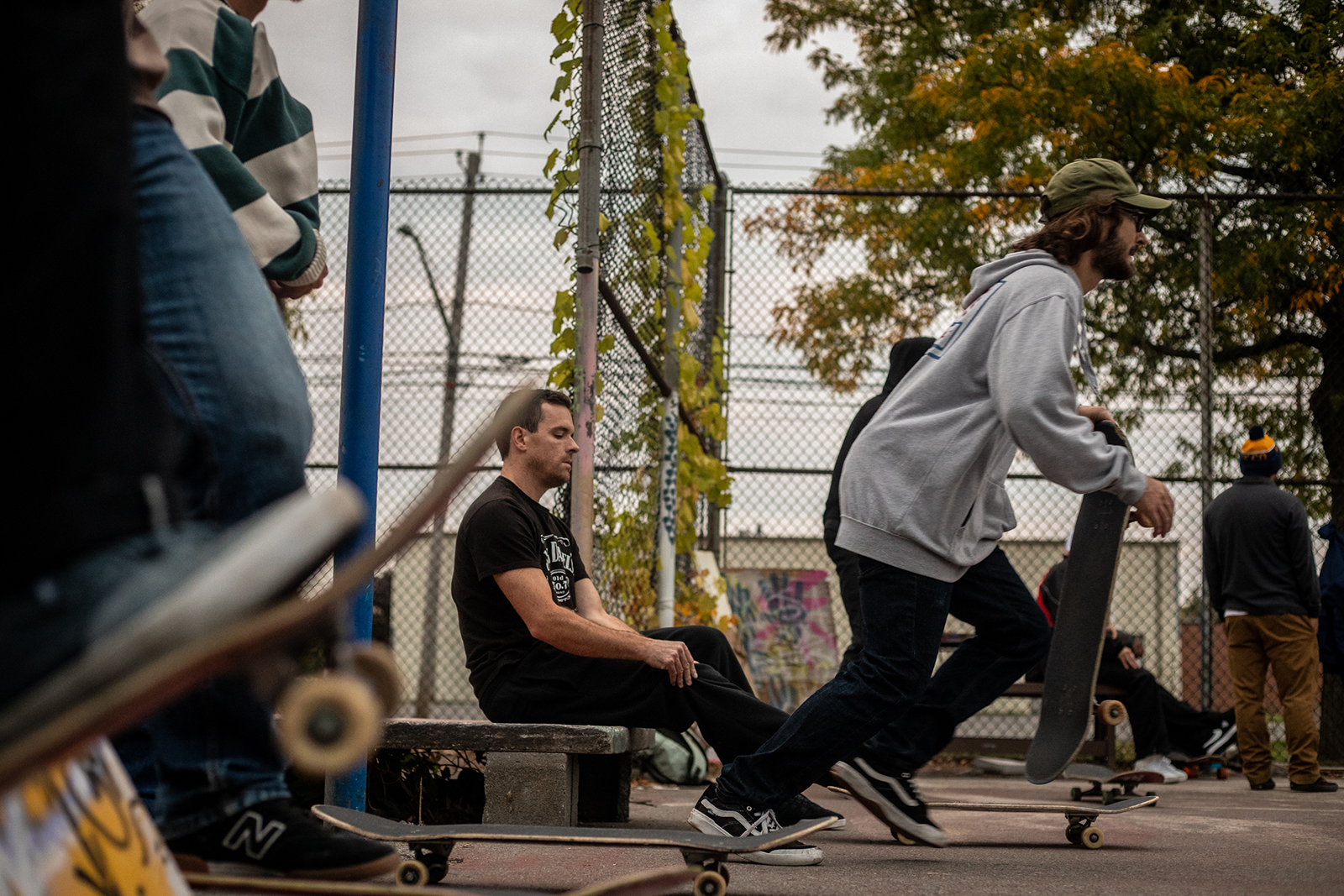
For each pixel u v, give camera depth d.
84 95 0.77
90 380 0.76
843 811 4.21
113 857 0.90
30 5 0.75
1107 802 4.27
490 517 3.11
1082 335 2.80
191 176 1.40
